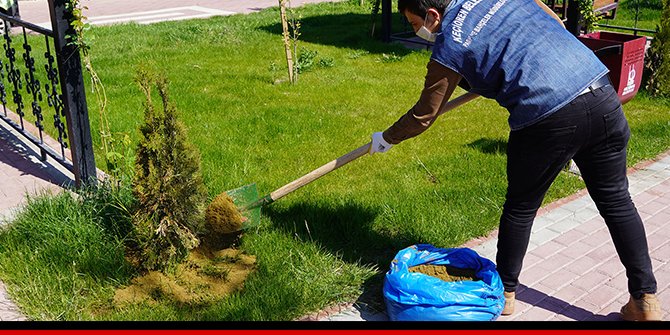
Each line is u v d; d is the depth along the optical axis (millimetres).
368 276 3844
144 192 3691
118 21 15789
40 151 5762
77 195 4730
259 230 4344
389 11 11781
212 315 3453
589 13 6641
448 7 3180
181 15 16938
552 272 4039
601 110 3066
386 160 5855
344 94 8219
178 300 3607
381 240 4281
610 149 3191
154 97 7879
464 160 5797
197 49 11109
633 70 5164
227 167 5551
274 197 3947
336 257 4047
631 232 3314
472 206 4758
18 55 10422
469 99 3617
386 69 9781
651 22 14117
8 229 4246
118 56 10469
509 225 3391
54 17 4383
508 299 3547
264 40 12031
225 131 6574
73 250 3961
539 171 3186
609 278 3977
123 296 3658
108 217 4270
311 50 11008
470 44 3051
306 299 3578
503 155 5941
